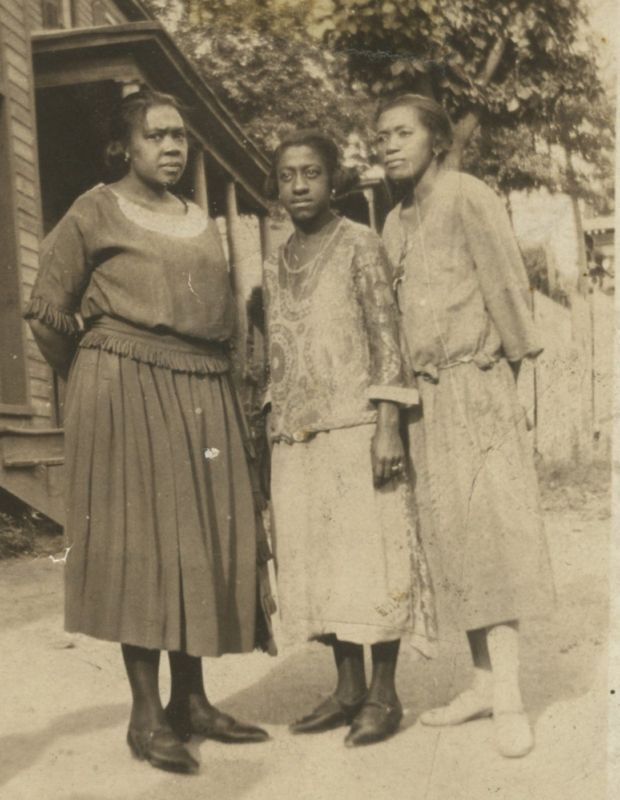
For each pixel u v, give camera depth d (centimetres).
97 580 241
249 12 314
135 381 244
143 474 241
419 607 246
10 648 304
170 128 250
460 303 255
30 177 463
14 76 448
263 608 252
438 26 314
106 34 385
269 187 259
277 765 238
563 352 363
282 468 255
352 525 246
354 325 248
